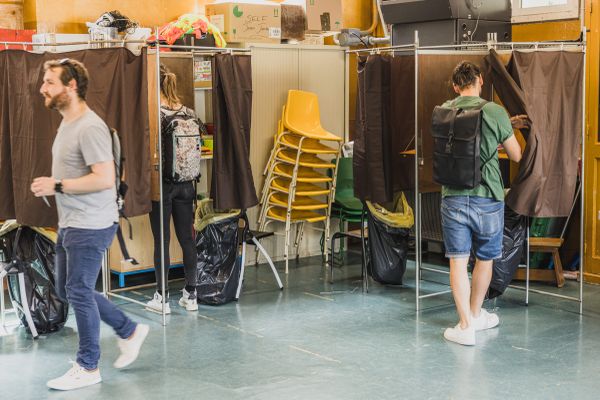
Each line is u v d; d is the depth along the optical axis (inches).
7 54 197.6
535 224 248.5
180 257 261.3
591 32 243.1
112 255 251.0
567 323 206.2
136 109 197.6
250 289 244.4
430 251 295.9
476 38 255.6
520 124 202.7
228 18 264.4
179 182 211.0
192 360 180.5
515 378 167.2
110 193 160.1
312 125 274.4
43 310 197.5
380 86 232.1
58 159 157.0
